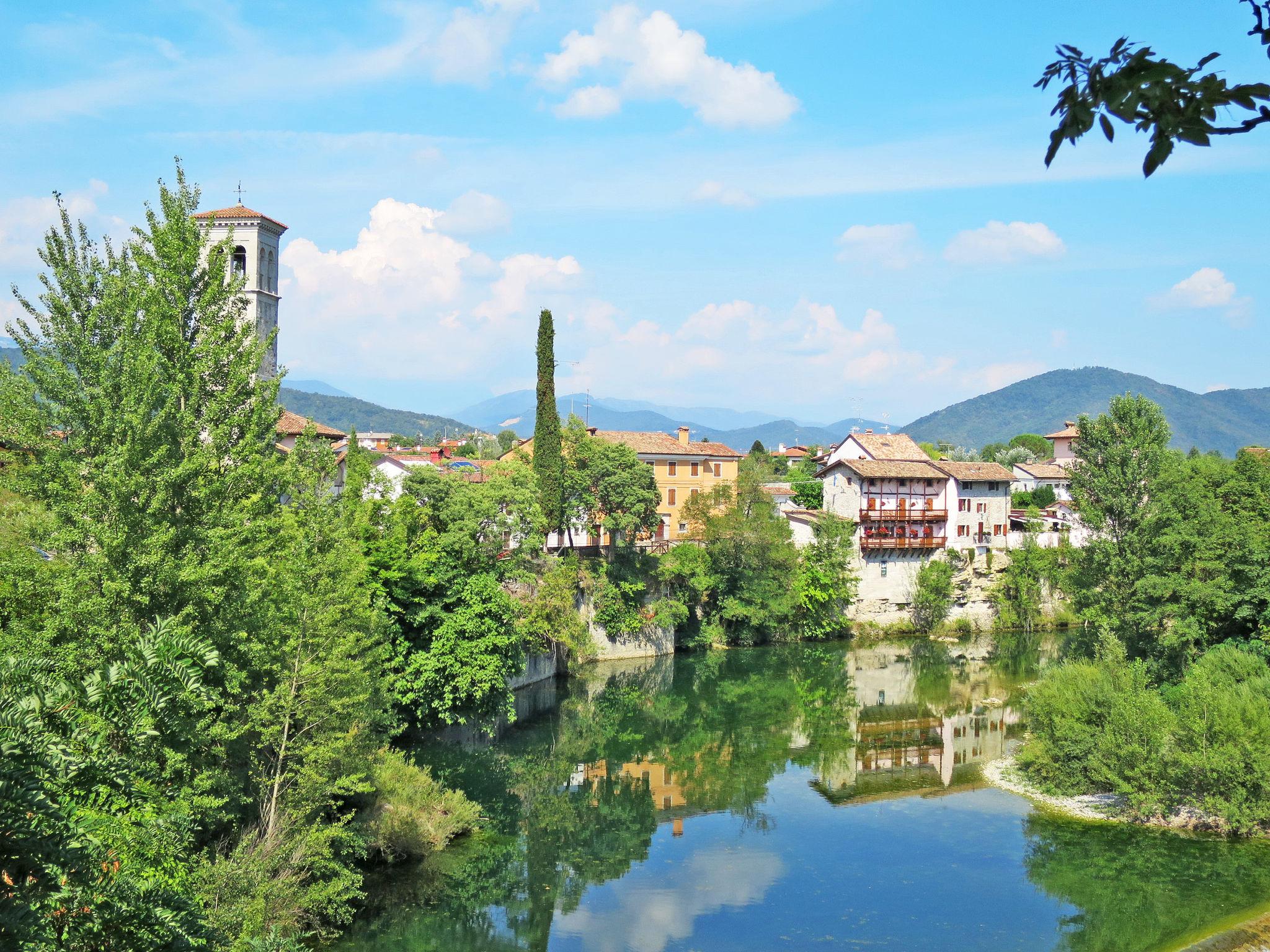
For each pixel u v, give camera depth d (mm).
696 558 83562
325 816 33000
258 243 72875
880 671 75750
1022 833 40469
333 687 29406
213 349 26359
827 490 98062
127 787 13359
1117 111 6270
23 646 20547
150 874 14359
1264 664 46312
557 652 71625
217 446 26625
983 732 57719
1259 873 35531
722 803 45344
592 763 51531
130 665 13852
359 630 34625
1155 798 40688
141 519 22203
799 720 60875
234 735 24047
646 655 79812
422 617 48750
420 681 47812
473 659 49500
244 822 29219
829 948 30609
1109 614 57031
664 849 39219
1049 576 92812
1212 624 55375
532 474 67500
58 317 22906
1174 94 6203
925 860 37781
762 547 85062
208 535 23484
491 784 47031
